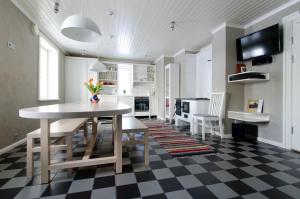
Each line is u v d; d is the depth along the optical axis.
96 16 2.88
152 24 3.21
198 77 4.78
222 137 3.09
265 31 2.61
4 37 2.24
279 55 2.58
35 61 3.15
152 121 5.27
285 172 1.72
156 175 1.66
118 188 1.42
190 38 4.00
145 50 5.09
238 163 1.95
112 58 6.11
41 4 2.53
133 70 6.23
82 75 5.33
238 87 3.23
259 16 2.87
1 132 2.20
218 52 3.33
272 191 1.38
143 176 1.63
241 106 3.25
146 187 1.43
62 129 1.80
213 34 3.49
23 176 1.61
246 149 2.46
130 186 1.45
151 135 3.36
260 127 2.92
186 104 4.02
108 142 2.82
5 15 2.25
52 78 4.49
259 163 1.95
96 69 3.30
